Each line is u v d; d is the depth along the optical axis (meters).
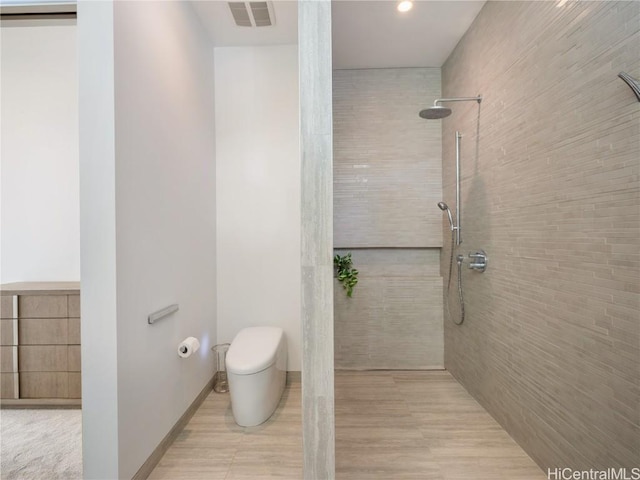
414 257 2.93
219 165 2.74
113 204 1.41
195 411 2.24
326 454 1.40
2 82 2.56
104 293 1.41
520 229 1.86
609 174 1.31
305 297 1.41
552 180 1.61
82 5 1.42
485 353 2.22
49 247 2.57
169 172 1.93
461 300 2.52
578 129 1.45
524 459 1.75
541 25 1.66
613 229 1.30
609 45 1.30
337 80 2.85
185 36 2.18
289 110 2.72
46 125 2.56
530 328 1.77
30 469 1.67
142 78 1.65
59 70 2.54
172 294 1.95
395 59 2.71
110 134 1.41
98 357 1.40
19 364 2.24
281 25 2.48
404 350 2.81
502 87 2.00
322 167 1.40
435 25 2.33
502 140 2.01
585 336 1.42
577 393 1.46
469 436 1.94
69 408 2.26
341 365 2.81
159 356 1.78
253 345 2.28
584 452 1.42
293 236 2.72
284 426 2.05
